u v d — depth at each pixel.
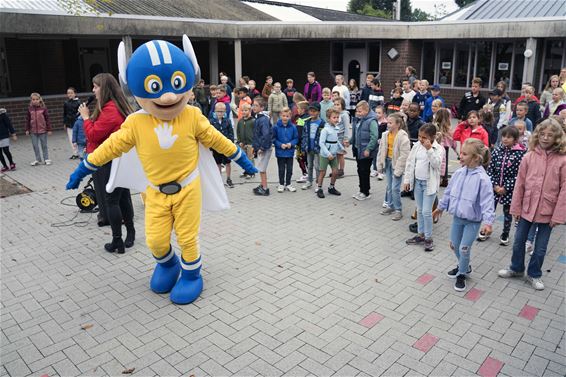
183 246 5.22
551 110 9.87
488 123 8.88
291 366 4.17
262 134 8.99
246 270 6.00
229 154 5.47
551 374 4.07
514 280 5.75
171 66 4.67
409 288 5.53
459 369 4.13
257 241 6.93
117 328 4.77
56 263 6.27
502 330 4.70
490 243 6.87
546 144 5.24
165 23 16.58
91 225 7.66
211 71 19.89
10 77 19.34
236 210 8.35
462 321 4.85
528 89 9.98
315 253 6.51
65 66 20.45
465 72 19.89
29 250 6.69
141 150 4.98
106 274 5.96
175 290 5.28
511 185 6.50
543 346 4.45
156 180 5.05
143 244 6.86
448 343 4.49
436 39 19.61
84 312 5.08
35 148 11.63
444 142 9.07
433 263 6.20
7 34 16.08
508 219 6.67
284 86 24.33
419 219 6.73
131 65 4.69
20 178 10.53
